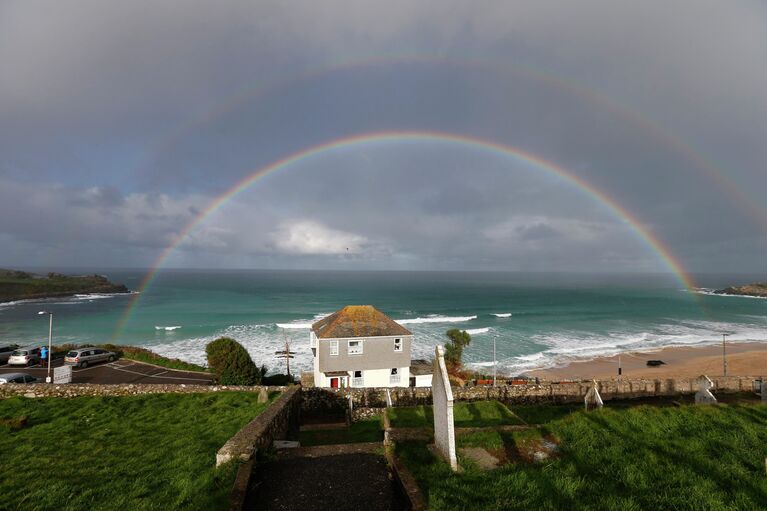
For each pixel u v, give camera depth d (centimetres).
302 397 2022
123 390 2225
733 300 17525
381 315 3819
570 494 817
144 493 937
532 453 1066
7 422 1627
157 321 9575
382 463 1070
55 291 15738
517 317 10981
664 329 9394
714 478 882
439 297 16712
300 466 1055
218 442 1354
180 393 2234
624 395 2398
